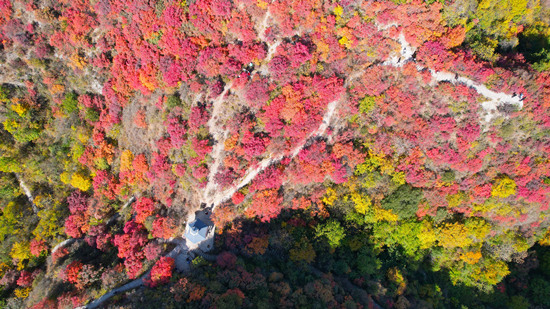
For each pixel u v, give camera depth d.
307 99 40.41
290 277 42.22
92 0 41.41
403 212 43.97
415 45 38.66
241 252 44.62
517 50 41.84
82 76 45.94
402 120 41.34
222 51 39.91
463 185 42.91
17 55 43.97
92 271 42.78
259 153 42.06
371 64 40.62
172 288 37.66
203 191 44.94
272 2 37.69
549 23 40.97
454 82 38.91
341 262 45.12
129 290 41.25
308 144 43.69
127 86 44.41
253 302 37.38
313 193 45.62
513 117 38.69
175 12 38.59
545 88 37.47
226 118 42.47
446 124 39.69
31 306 42.97
